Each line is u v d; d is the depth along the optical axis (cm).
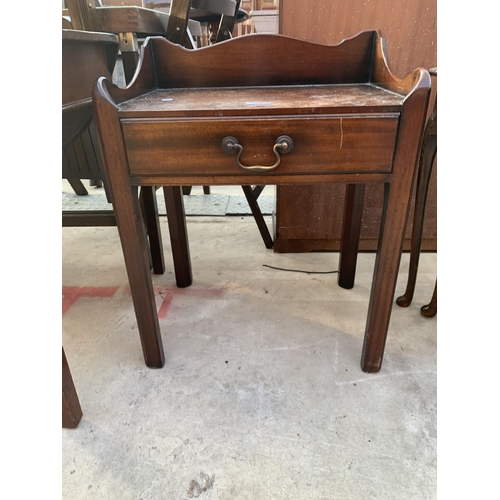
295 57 85
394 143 61
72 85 82
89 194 205
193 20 158
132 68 106
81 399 76
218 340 93
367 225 133
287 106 60
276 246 138
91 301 111
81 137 127
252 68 86
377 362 80
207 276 123
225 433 68
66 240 153
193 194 211
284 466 62
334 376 81
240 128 61
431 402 74
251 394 76
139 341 94
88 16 99
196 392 77
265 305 107
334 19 106
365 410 72
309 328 96
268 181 65
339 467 62
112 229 163
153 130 61
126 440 67
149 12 108
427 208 128
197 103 67
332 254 137
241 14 162
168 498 58
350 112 59
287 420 71
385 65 78
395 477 60
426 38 105
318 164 63
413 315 100
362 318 100
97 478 61
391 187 64
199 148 62
